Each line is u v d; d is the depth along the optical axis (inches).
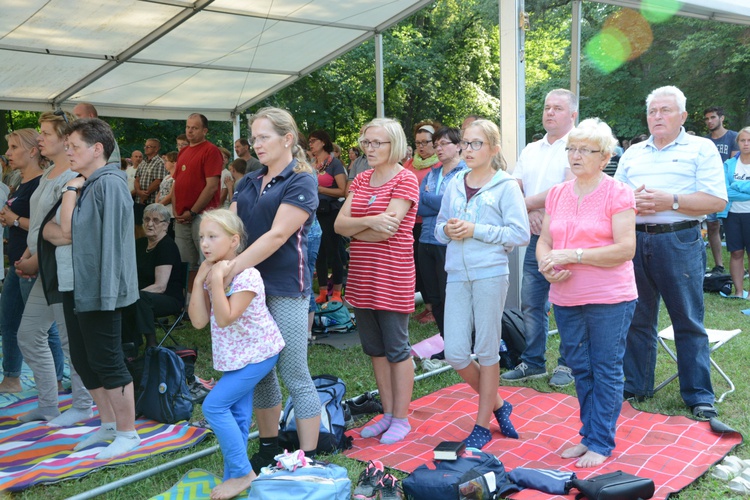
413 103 791.7
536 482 121.3
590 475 128.0
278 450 133.3
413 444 147.0
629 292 133.0
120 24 288.0
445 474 117.3
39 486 130.0
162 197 331.9
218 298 113.1
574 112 181.8
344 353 226.8
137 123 700.0
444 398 177.2
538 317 191.2
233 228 118.9
